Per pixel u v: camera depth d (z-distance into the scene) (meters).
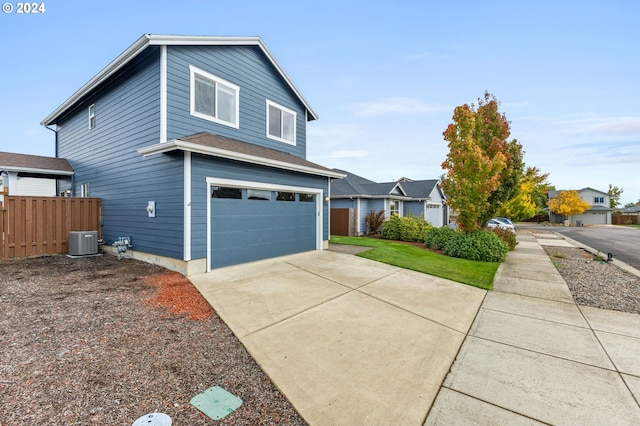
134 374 2.87
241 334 3.88
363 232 18.55
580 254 12.38
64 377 2.75
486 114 11.67
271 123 10.45
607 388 2.90
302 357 3.38
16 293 5.05
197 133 7.90
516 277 7.57
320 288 5.98
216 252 7.12
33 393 2.50
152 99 7.48
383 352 3.55
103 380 2.74
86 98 10.22
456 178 10.74
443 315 4.82
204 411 2.41
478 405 2.62
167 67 7.25
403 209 22.78
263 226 8.41
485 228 13.52
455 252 10.51
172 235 6.87
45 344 3.34
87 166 10.70
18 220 8.11
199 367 3.08
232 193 7.53
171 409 2.41
